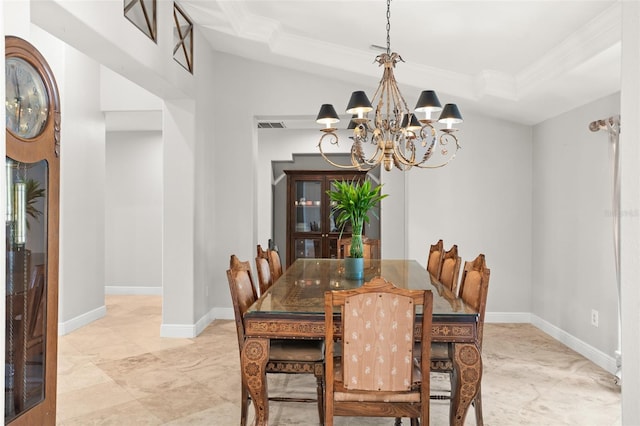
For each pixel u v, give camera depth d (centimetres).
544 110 429
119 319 521
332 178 739
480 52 374
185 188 441
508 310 502
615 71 308
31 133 157
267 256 365
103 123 540
